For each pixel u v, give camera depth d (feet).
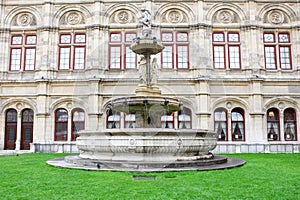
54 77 97.14
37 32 100.01
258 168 39.91
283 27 99.50
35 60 99.81
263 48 98.32
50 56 97.86
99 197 23.08
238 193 24.57
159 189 25.62
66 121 94.79
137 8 98.84
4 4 101.35
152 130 36.47
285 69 98.37
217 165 39.32
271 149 92.02
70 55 99.09
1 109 95.71
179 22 98.58
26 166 43.21
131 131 36.65
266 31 100.17
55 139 94.17
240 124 94.94
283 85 95.09
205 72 89.56
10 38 101.24
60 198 22.91
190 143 38.06
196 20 97.96
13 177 32.63
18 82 95.76
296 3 100.12
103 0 99.45
